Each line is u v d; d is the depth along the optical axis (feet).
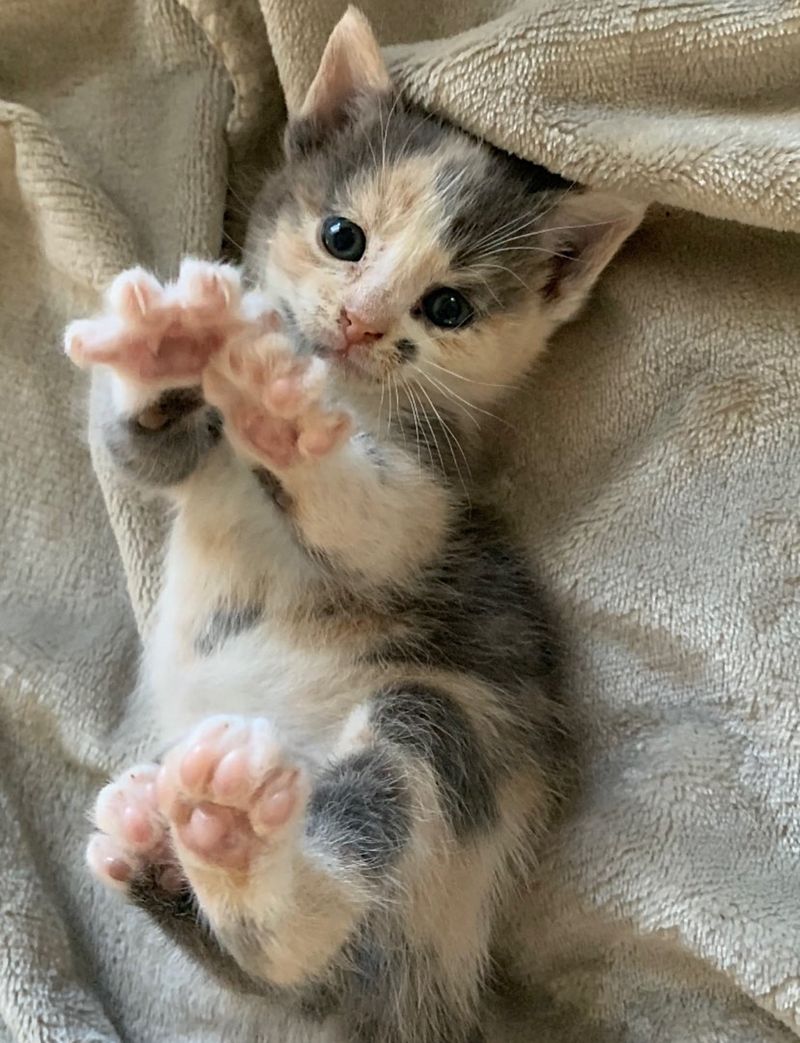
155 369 0.59
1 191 0.86
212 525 0.72
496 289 0.77
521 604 0.78
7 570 0.89
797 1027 0.65
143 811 0.62
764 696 0.70
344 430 0.59
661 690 0.74
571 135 0.70
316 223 0.78
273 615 0.74
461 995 0.74
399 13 0.82
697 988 0.71
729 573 0.71
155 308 0.57
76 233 0.83
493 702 0.76
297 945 0.60
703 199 0.67
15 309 0.89
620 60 0.69
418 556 0.75
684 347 0.73
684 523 0.72
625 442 0.76
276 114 0.89
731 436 0.71
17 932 0.78
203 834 0.54
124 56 0.87
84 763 0.86
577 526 0.76
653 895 0.69
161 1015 0.81
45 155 0.83
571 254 0.78
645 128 0.69
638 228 0.75
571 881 0.73
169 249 0.85
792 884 0.68
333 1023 0.72
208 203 0.85
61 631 0.88
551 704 0.77
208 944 0.63
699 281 0.73
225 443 0.70
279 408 0.58
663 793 0.71
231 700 0.74
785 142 0.65
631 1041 0.73
